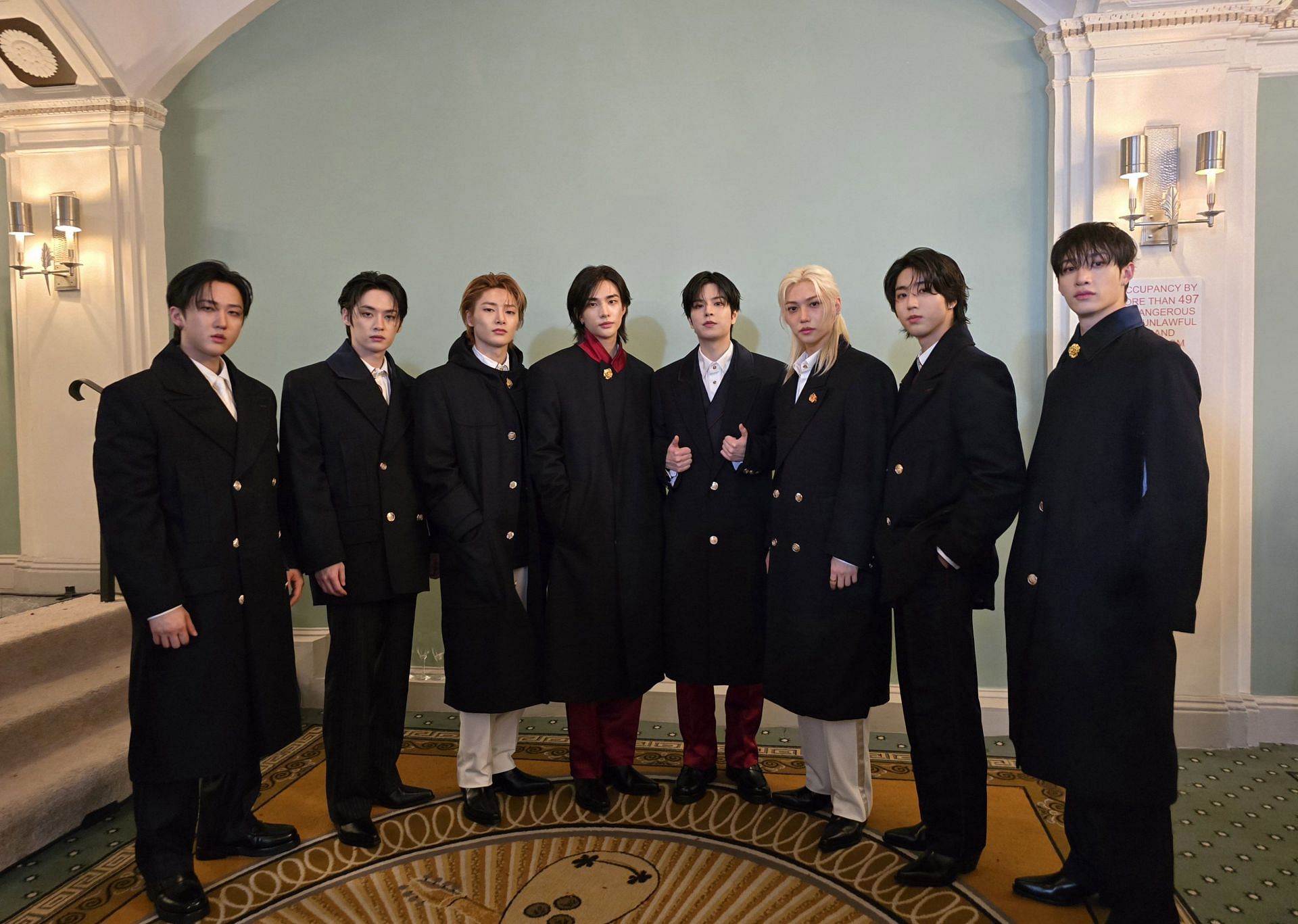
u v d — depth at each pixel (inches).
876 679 79.7
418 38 119.9
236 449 74.5
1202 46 101.6
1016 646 68.6
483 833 85.6
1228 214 102.9
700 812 89.4
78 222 123.9
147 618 68.6
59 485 127.2
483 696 85.4
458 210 120.3
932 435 73.3
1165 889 62.7
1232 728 104.7
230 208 125.3
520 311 90.1
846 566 77.0
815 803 89.0
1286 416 107.8
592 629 86.7
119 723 102.0
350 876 77.8
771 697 81.6
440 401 85.5
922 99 111.3
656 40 115.3
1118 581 61.8
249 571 73.7
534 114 118.3
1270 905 71.4
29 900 74.6
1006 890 74.0
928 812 75.4
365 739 85.3
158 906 71.2
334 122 122.3
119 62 119.1
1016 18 109.2
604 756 95.6
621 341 94.5
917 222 112.1
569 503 87.0
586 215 117.8
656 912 71.4
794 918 70.4
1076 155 105.3
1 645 95.0
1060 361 69.7
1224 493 104.0
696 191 115.4
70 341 126.0
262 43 123.1
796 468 81.6
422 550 88.0
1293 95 105.8
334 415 84.1
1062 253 67.2
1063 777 63.0
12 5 110.7
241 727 72.3
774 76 113.4
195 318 73.0
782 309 85.7
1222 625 105.0
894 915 70.4
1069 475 64.8
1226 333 103.3
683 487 89.2
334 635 84.7
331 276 123.4
